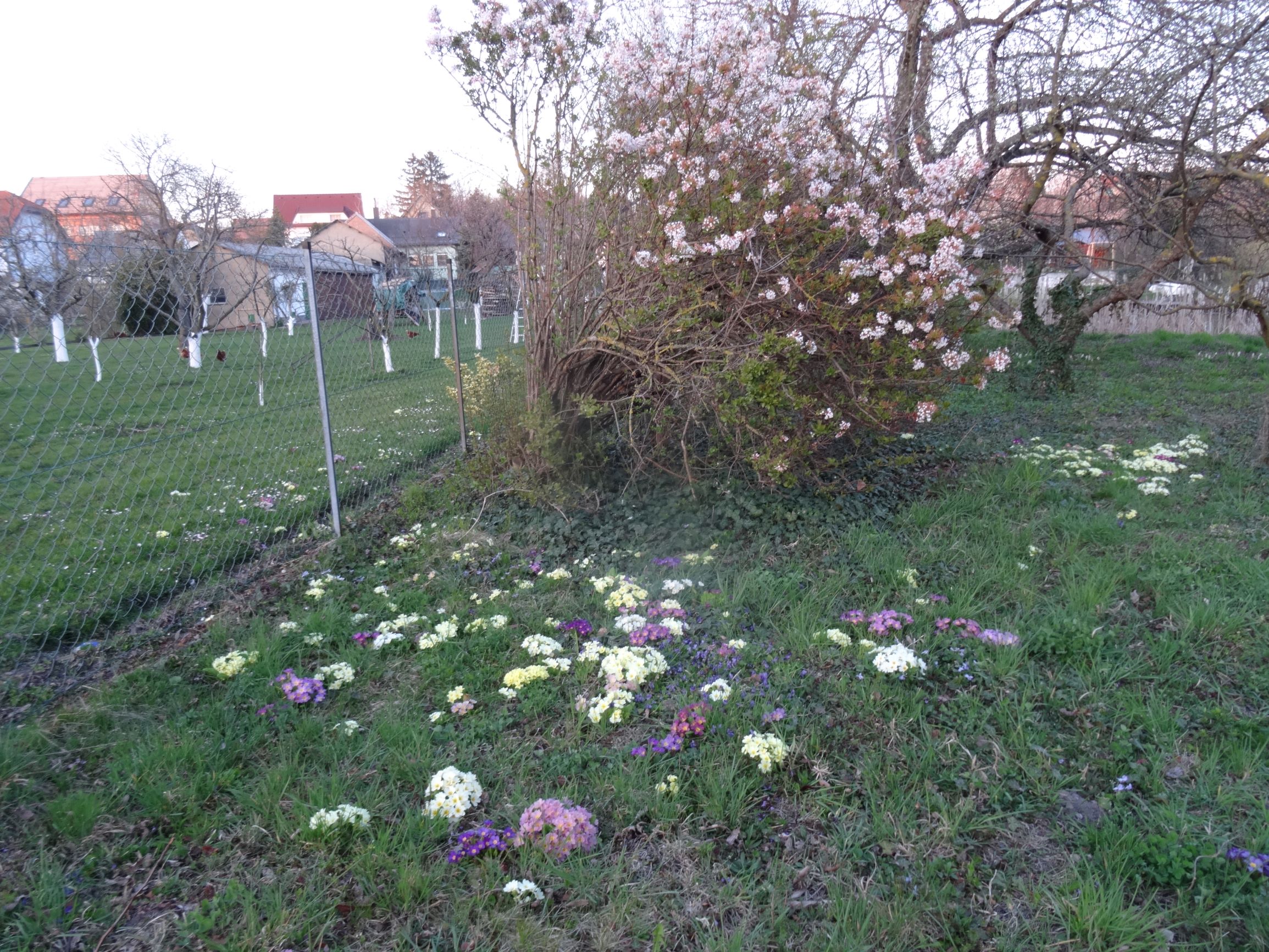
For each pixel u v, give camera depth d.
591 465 5.98
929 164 4.93
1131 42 7.26
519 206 5.68
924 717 3.17
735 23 5.17
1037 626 3.82
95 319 4.24
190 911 2.30
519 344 9.11
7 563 4.77
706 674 3.52
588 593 4.52
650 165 4.82
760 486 5.68
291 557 5.22
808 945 2.19
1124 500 5.57
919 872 2.41
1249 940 2.14
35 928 2.19
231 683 3.50
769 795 2.78
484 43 5.18
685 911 2.32
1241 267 9.02
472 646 3.84
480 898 2.32
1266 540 4.68
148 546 5.18
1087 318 9.63
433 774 2.88
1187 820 2.54
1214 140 6.21
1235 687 3.33
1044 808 2.67
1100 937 2.14
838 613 4.14
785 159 4.75
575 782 2.85
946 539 5.10
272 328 10.31
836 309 4.58
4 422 8.34
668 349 5.02
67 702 3.39
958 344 4.95
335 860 2.48
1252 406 8.80
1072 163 9.14
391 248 14.83
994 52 8.62
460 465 6.72
